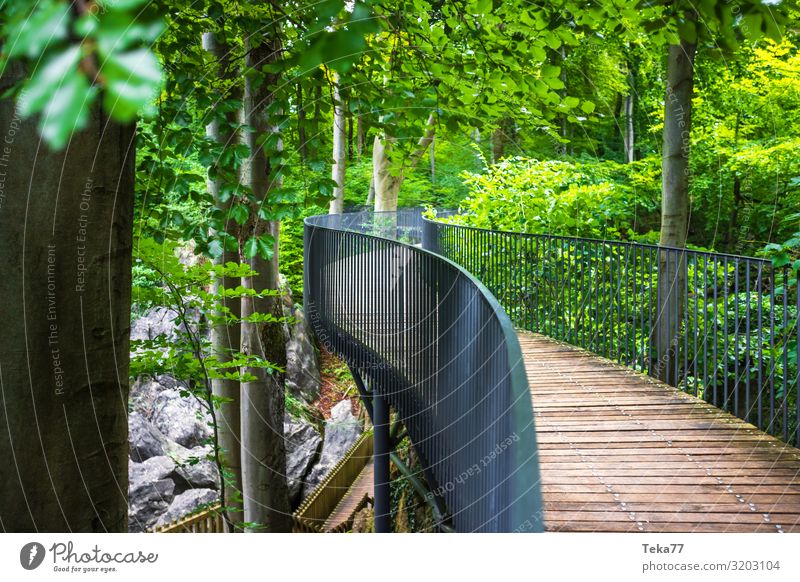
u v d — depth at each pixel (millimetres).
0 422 2234
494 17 5598
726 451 4465
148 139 5133
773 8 2490
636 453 4434
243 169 7059
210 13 4910
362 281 7066
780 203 11141
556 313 8398
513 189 11977
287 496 8016
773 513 3543
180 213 5191
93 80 815
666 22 3193
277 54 5629
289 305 16266
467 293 3787
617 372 6586
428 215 15398
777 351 6801
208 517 7797
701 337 7113
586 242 7754
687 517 3488
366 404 7508
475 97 6004
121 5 820
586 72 16562
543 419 5133
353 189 26781
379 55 5957
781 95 11000
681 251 5973
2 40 1047
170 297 5266
